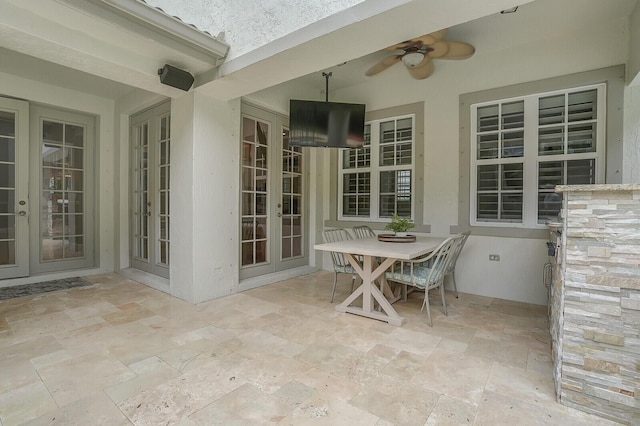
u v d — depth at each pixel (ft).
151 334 8.66
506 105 12.42
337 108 14.35
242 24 9.01
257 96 13.76
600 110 10.68
